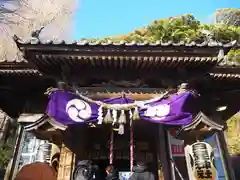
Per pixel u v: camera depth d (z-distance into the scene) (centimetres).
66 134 760
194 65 757
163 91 784
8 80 852
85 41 693
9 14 1955
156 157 880
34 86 889
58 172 754
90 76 786
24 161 802
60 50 691
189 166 749
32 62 734
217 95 920
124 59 722
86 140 906
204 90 910
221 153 818
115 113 706
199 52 709
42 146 797
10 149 1747
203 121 698
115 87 789
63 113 684
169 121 704
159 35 3288
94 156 989
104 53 704
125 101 736
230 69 843
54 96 702
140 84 796
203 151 746
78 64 748
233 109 1015
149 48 698
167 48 700
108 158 991
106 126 802
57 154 782
